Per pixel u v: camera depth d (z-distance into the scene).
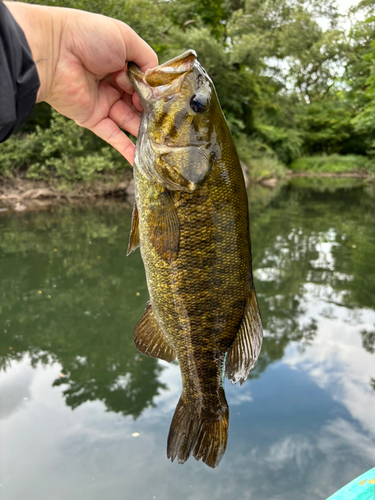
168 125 0.34
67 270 1.78
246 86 5.28
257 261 1.86
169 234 0.34
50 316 1.32
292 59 7.07
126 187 4.07
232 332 0.37
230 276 0.35
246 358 0.36
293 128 7.36
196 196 0.34
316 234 2.42
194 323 0.35
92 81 0.37
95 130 0.40
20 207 3.33
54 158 3.73
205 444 0.38
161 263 0.35
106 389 0.91
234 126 5.46
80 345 1.13
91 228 2.62
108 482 0.64
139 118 0.41
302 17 6.63
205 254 0.34
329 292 1.46
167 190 0.34
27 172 3.69
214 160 0.34
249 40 4.84
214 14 5.26
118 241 2.29
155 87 0.34
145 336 0.39
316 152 8.32
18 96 0.22
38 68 0.32
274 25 6.54
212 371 0.37
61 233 2.47
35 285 1.59
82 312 1.35
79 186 3.79
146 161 0.34
